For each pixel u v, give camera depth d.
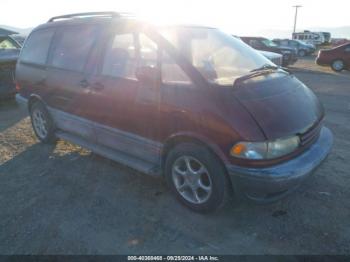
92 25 3.64
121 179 3.61
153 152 3.08
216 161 2.60
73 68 3.79
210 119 2.49
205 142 2.56
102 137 3.63
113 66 3.31
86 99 3.61
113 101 3.27
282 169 2.43
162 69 2.88
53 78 4.07
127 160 3.32
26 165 4.05
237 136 2.39
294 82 3.21
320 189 3.29
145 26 3.07
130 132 3.22
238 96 2.53
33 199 3.24
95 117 3.59
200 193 2.90
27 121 6.02
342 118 5.96
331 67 14.29
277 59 10.50
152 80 2.85
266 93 2.70
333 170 3.70
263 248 2.47
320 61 14.59
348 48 13.67
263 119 2.44
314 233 2.62
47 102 4.34
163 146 2.94
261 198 2.55
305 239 2.55
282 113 2.58
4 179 3.69
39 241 2.60
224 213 2.91
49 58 4.21
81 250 2.49
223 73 2.92
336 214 2.87
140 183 3.51
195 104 2.58
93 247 2.52
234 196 2.75
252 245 2.50
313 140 2.88
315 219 2.80
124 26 3.25
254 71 3.11
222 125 2.44
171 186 3.05
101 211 3.00
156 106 2.85
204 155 2.63
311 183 3.40
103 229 2.73
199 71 2.71
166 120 2.80
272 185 2.40
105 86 3.33
